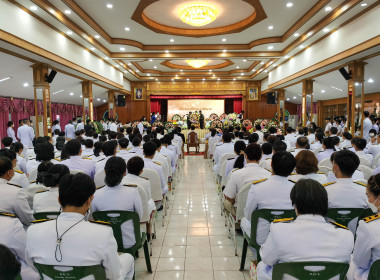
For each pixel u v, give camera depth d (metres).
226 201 3.81
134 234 2.51
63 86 13.16
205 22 8.50
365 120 8.76
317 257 1.49
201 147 15.41
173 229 4.16
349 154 2.32
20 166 4.53
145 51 11.89
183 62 16.59
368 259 1.64
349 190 2.32
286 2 7.50
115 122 15.47
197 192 6.22
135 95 21.22
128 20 8.79
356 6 6.90
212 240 3.78
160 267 3.10
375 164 4.71
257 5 7.62
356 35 7.59
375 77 10.51
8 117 11.89
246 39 10.91
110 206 2.49
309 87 12.57
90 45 10.31
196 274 2.96
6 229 1.86
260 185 2.49
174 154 6.36
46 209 2.47
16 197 2.36
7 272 0.95
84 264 1.50
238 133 7.39
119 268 1.66
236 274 2.96
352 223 2.31
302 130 7.91
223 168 4.66
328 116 17.16
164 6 8.24
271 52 12.08
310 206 1.55
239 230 4.06
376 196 1.79
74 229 1.53
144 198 2.85
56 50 8.44
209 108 21.78
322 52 9.56
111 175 2.46
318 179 2.81
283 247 1.53
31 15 7.10
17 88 11.06
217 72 18.81
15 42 6.47
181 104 21.77
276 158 2.46
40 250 1.53
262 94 20.67
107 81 13.74
